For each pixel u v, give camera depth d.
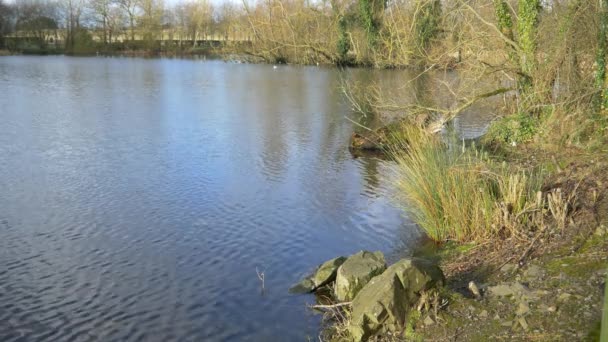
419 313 7.25
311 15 29.47
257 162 18.22
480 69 17.66
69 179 15.72
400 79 24.73
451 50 17.69
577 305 6.77
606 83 15.42
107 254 10.87
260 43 29.64
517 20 17.59
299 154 19.52
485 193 10.21
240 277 9.87
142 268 10.26
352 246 11.16
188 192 14.73
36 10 81.56
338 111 29.19
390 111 21.19
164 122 25.08
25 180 15.52
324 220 12.66
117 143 20.47
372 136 20.00
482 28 18.61
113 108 28.77
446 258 9.72
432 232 10.82
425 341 6.78
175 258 10.70
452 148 12.02
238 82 42.53
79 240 11.52
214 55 73.44
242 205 13.73
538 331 6.42
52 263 10.45
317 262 10.46
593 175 11.76
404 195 12.02
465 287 8.04
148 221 12.59
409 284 7.46
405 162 12.95
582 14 15.70
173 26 82.00
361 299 7.57
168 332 8.17
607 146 14.57
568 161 13.72
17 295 9.26
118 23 82.88
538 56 16.94
